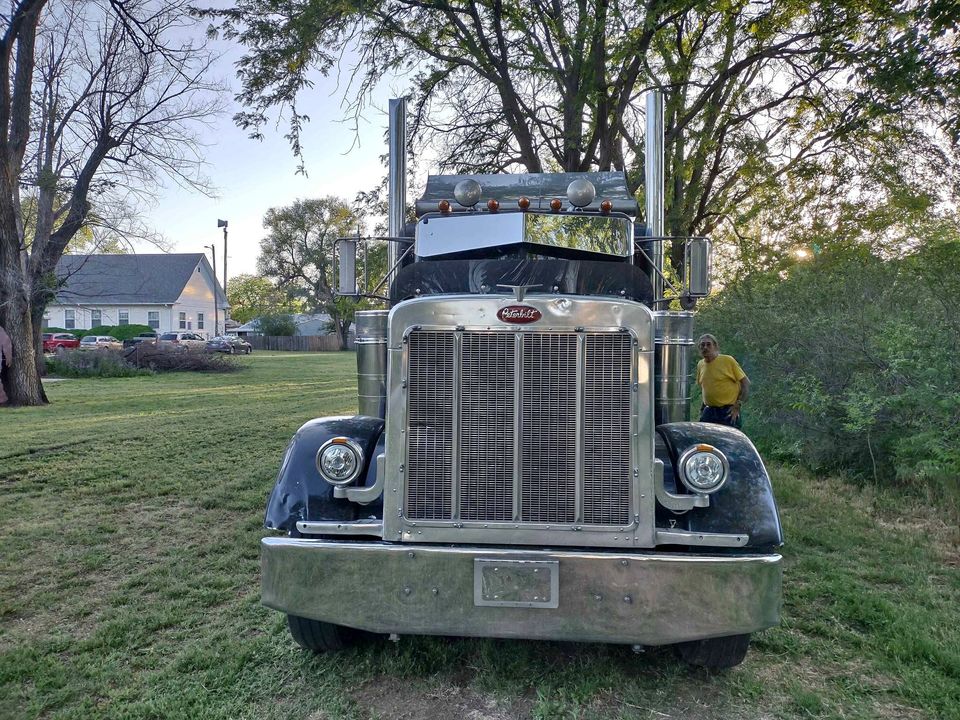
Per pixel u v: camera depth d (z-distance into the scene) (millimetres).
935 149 11164
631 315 3000
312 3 11125
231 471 7793
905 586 4270
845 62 10906
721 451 3195
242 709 2992
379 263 6492
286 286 68438
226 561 4820
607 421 3000
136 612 3979
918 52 9648
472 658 3402
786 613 3924
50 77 18688
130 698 3082
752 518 3031
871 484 6621
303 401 15297
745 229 14383
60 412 13344
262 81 11898
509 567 2846
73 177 18188
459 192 4289
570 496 3004
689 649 3289
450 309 3041
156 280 54406
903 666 3273
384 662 3348
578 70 11859
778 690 3137
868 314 6969
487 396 3023
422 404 3053
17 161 16484
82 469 7887
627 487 2988
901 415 6199
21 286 14898
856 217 11938
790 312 7961
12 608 4027
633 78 11336
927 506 5859
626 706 2994
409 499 3053
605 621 2822
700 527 3031
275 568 2982
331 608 2934
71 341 40688
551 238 4223
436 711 2980
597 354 3006
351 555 2922
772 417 7992
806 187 12703
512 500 3016
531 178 5062
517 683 3168
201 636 3695
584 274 4117
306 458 3287
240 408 13859
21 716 2908
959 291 5852
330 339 63188
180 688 3152
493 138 14383
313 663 3373
